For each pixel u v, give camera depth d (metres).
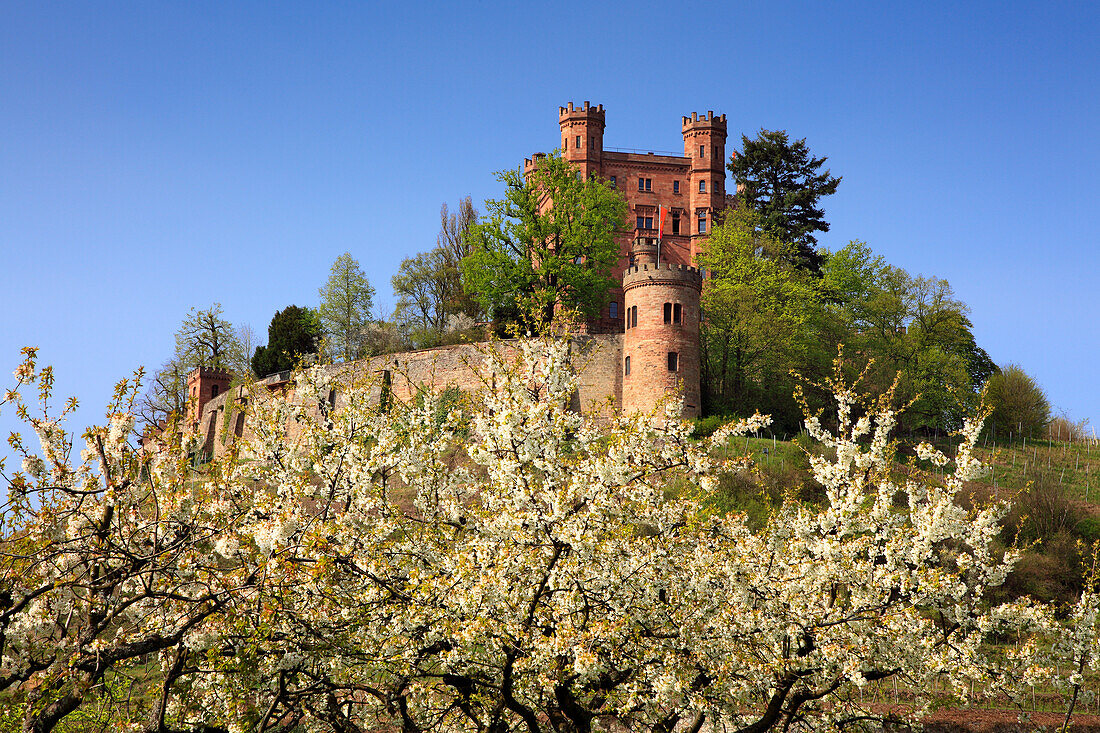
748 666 14.04
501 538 13.10
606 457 12.66
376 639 12.57
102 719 11.51
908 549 15.00
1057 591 36.28
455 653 12.20
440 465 14.32
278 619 11.39
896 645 14.22
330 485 14.34
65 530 11.11
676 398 14.23
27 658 10.50
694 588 13.81
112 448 11.09
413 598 12.15
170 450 11.46
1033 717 22.11
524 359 14.55
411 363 60.81
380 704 13.62
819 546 14.45
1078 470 55.69
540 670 12.56
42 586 10.30
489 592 12.00
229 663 11.51
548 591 12.93
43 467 10.90
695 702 13.44
